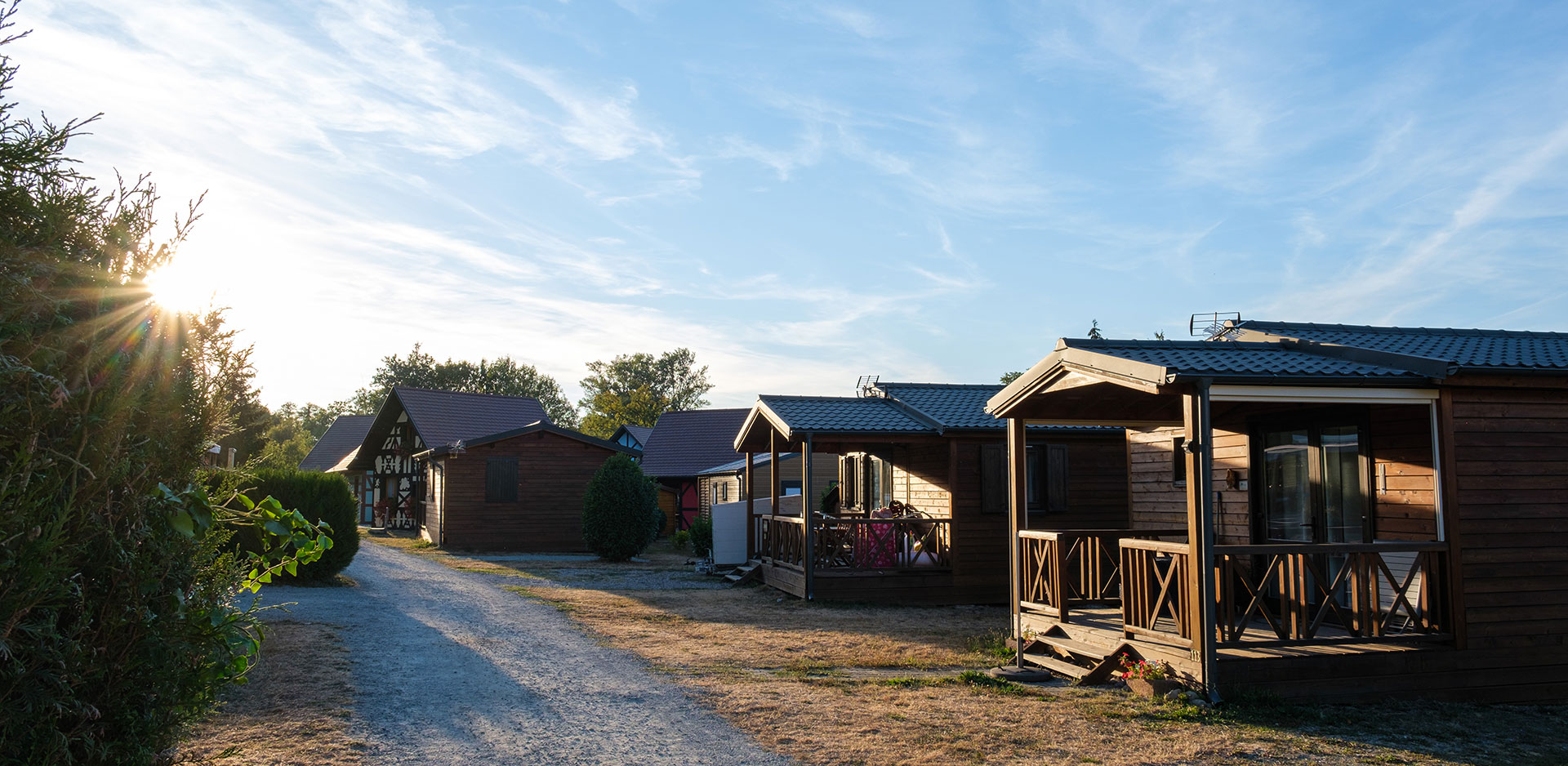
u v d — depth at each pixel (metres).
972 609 16.41
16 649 3.17
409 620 12.90
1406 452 9.59
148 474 3.68
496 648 11.01
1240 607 11.59
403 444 38.50
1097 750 6.97
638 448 46.69
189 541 3.90
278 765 6.24
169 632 3.76
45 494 3.27
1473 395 9.06
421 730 7.29
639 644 11.73
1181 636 8.67
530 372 86.44
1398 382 8.61
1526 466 9.14
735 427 41.66
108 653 3.58
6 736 3.18
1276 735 7.41
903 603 16.86
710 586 19.19
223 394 3.95
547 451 29.78
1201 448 8.26
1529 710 8.51
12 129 3.35
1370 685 8.54
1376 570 8.95
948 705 8.43
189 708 3.96
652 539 25.80
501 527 28.92
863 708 8.29
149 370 3.69
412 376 80.19
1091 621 10.22
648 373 90.25
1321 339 11.59
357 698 8.21
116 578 3.56
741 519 21.81
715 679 9.49
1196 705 8.12
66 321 3.38
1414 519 9.47
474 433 35.28
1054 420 11.53
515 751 6.81
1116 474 18.23
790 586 17.52
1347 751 7.02
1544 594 9.04
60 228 3.44
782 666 10.42
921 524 17.66
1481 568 8.91
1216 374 8.19
